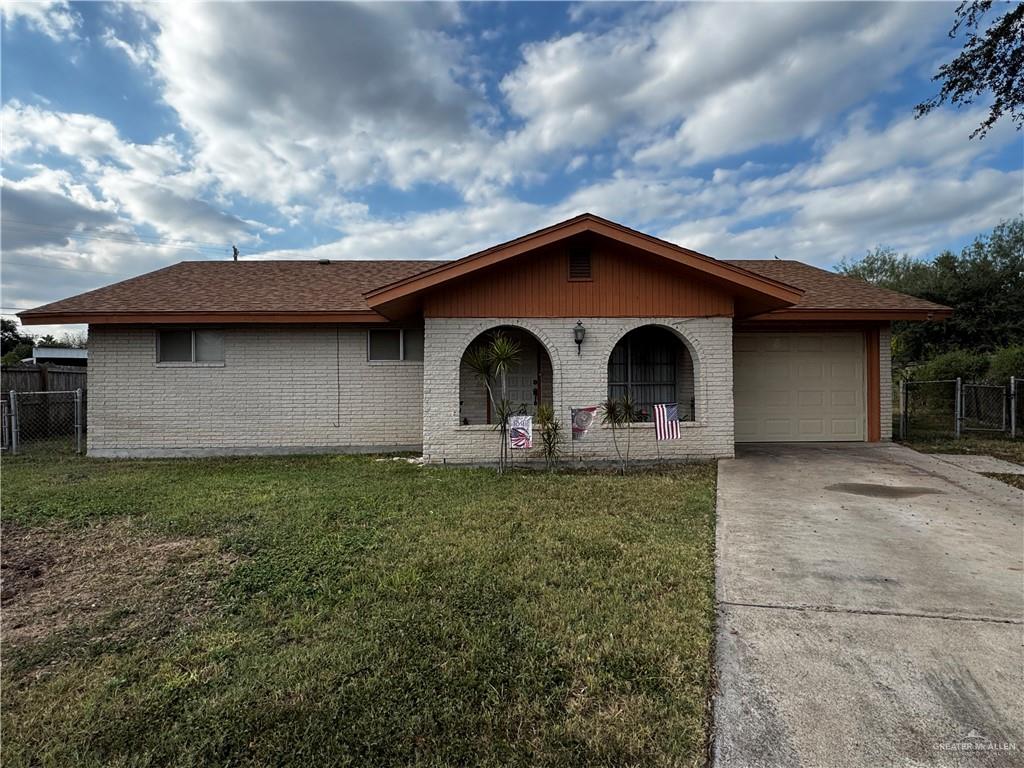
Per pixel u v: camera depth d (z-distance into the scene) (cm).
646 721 227
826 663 269
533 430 870
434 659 274
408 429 1055
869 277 3450
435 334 867
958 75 770
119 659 281
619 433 878
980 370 1312
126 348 1007
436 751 211
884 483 685
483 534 478
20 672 271
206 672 267
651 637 293
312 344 1041
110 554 438
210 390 1023
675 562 405
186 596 357
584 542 452
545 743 215
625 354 1077
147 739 221
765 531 488
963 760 204
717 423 884
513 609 328
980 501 591
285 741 218
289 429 1038
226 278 1189
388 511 559
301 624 312
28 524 522
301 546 447
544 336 877
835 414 1052
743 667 266
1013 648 281
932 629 302
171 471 825
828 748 211
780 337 1054
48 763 209
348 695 247
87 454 1002
